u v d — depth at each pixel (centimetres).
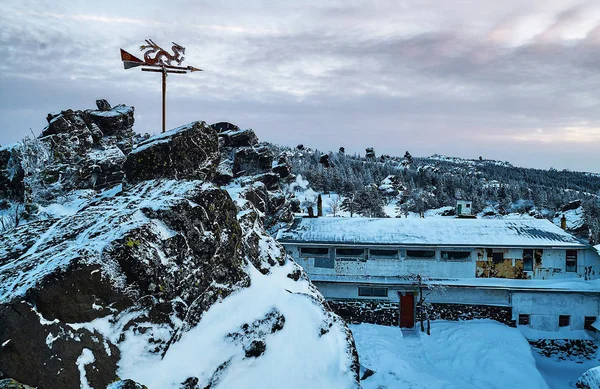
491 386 2161
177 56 1845
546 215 7969
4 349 830
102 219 1278
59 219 1370
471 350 2509
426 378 2183
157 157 1619
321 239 3038
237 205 1877
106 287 1041
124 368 1008
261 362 1245
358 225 3262
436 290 2947
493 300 2919
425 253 3028
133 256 1111
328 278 3019
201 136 1783
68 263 1002
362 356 2400
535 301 2839
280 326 1374
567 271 2939
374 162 13638
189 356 1141
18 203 2336
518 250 2964
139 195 1466
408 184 10181
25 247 1209
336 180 8912
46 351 880
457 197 9550
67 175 2727
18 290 927
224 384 1142
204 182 1541
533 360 2402
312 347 1367
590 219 5453
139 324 1087
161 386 1026
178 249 1248
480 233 3078
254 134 4456
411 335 2800
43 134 2936
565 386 2361
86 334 972
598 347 2684
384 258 3034
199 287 1284
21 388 739
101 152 3075
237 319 1319
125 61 1770
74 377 896
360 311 2991
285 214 3722
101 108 3475
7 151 2534
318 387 1234
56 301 945
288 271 1780
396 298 2973
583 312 2802
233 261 1464
